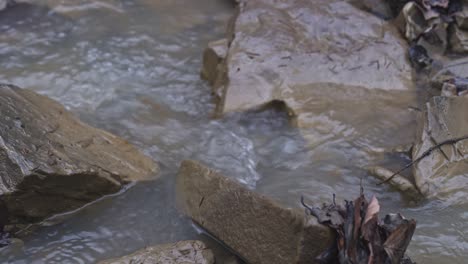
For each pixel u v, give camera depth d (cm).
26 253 320
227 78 378
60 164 325
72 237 325
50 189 324
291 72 381
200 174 327
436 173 339
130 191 338
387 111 374
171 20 433
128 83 394
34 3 437
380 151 358
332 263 297
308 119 369
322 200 338
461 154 342
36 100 348
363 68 386
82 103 382
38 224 327
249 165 355
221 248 319
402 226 293
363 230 291
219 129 369
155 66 404
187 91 390
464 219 330
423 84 385
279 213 302
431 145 344
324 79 380
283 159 357
